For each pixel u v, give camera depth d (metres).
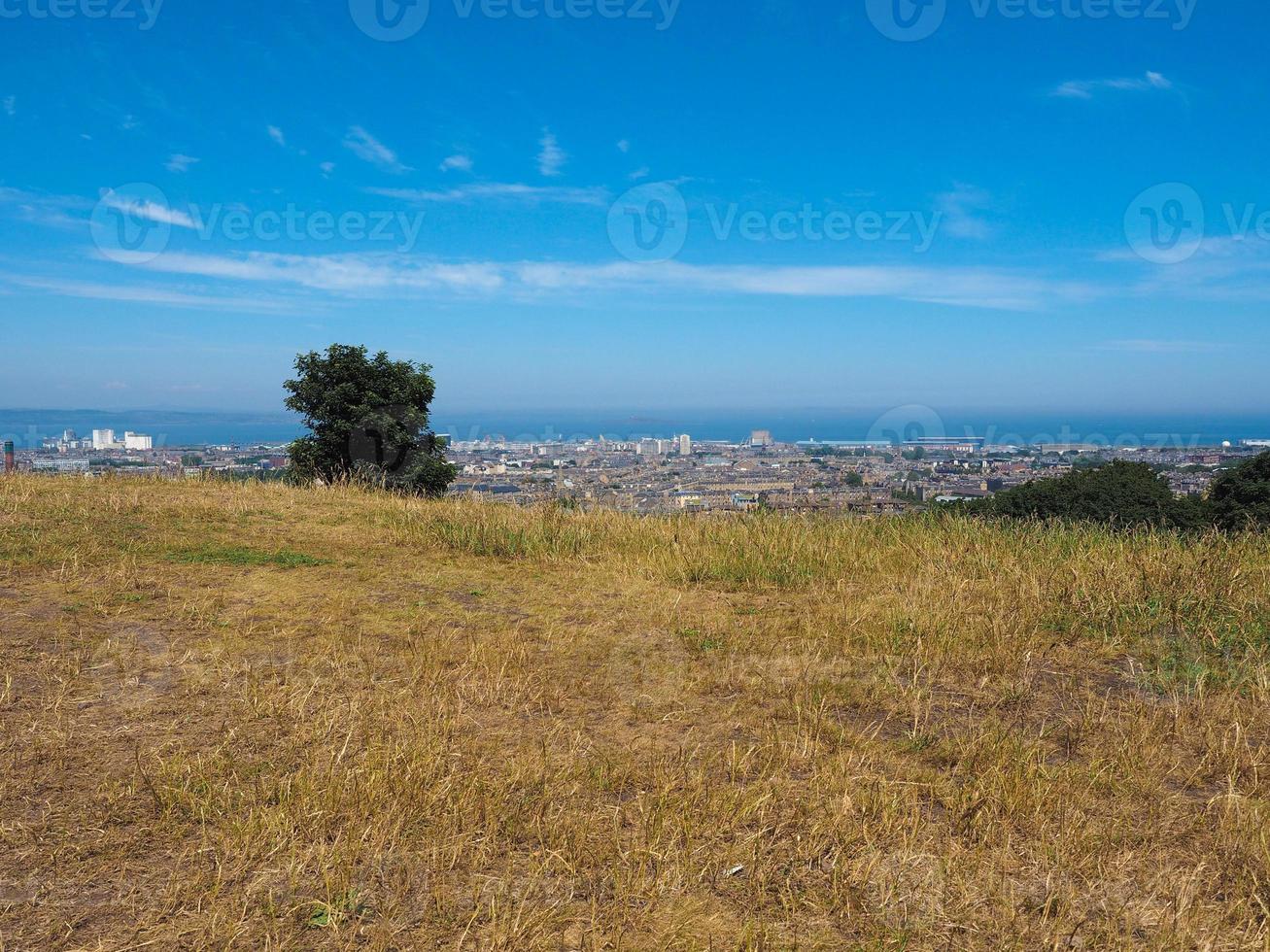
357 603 7.01
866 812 3.73
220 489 12.54
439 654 5.72
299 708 4.64
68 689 4.83
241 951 2.79
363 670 5.36
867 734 4.68
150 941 2.81
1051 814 3.76
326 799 3.66
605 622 6.82
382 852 3.35
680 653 6.04
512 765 4.06
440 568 8.51
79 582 6.91
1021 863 3.40
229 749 4.18
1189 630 6.54
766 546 9.52
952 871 3.29
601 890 3.18
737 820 3.65
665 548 9.55
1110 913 3.06
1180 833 3.64
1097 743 4.55
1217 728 4.77
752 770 4.16
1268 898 3.18
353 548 9.21
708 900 3.14
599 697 5.14
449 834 3.47
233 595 6.97
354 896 3.05
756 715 4.91
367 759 3.99
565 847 3.42
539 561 9.12
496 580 8.16
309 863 3.27
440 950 2.81
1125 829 3.65
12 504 9.52
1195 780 4.13
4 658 5.21
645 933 2.94
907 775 4.14
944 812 3.82
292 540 9.34
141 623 6.08
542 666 5.64
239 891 3.09
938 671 5.76
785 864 3.36
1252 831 3.60
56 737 4.21
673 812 3.66
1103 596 7.16
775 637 6.47
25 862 3.22
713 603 7.56
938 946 2.91
